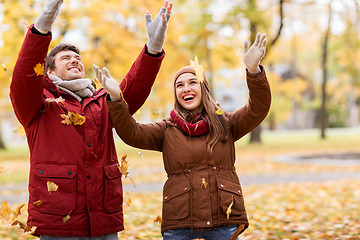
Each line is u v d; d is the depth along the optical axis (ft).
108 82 9.42
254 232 17.61
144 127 10.46
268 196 27.45
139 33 49.37
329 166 45.21
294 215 21.20
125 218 19.70
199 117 10.44
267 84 9.98
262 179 36.65
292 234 17.22
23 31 37.65
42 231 9.00
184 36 56.34
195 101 10.53
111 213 9.57
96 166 9.45
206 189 9.87
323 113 98.43
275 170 43.04
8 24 36.83
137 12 46.83
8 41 36.45
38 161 9.29
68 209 9.05
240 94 107.34
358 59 85.61
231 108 107.34
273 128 178.19
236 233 9.53
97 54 46.57
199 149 10.07
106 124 9.86
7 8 35.55
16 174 41.52
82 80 9.84
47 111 9.52
